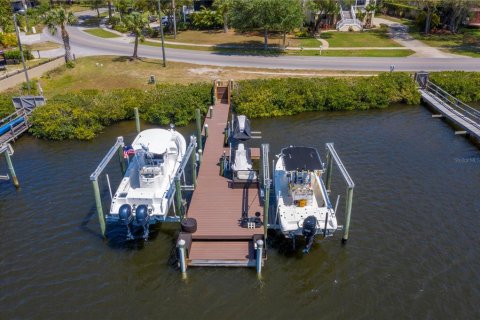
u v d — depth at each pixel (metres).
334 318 16.39
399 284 17.95
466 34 58.75
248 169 23.47
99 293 17.67
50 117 32.34
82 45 57.94
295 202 20.47
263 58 49.62
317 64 46.81
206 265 18.72
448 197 24.03
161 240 20.78
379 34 64.81
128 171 23.70
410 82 39.94
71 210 23.06
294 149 21.92
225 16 65.25
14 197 24.31
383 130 33.56
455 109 37.97
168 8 64.38
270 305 17.02
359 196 24.08
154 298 17.41
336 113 37.53
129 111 35.53
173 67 45.53
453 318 16.28
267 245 20.41
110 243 20.53
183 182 25.34
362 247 20.12
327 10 62.31
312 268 18.94
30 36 63.06
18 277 18.48
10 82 38.91
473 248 19.95
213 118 33.19
